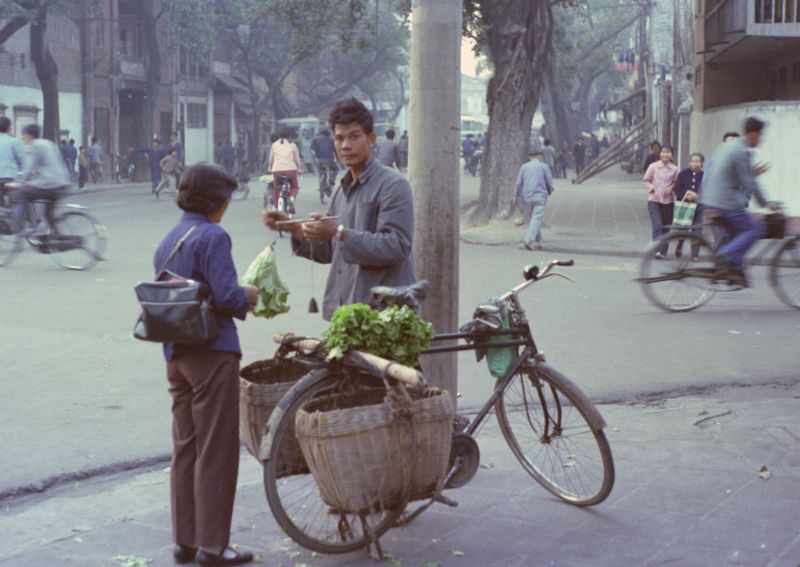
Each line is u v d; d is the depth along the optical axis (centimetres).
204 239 456
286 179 2394
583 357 898
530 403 554
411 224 511
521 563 471
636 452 634
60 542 500
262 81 7075
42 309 1116
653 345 952
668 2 5034
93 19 4522
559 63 5806
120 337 970
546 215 2550
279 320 1064
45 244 1441
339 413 445
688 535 502
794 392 791
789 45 2252
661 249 1145
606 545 491
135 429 691
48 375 830
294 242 539
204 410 461
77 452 644
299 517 514
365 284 516
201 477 464
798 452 634
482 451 636
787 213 1962
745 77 2731
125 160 4841
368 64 6875
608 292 1273
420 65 580
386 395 461
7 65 4006
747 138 1148
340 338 469
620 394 778
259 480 588
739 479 582
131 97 5222
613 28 7281
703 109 2758
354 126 511
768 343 969
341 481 448
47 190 1435
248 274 489
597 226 2234
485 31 2208
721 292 1287
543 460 556
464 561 473
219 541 466
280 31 6062
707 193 1164
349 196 521
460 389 791
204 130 6169
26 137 1628
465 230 2094
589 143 6338
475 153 5544
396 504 467
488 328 532
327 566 470
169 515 536
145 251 1680
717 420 709
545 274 550
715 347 948
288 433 478
